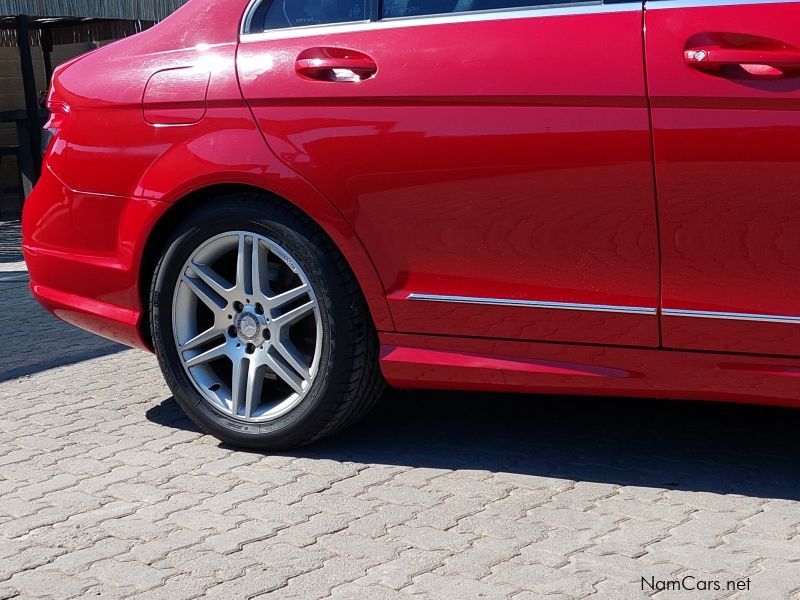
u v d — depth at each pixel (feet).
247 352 12.72
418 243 11.54
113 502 11.46
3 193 44.06
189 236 12.65
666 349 10.77
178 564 9.89
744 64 9.97
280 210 12.14
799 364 10.28
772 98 9.87
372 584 9.30
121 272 13.20
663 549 9.71
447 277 11.51
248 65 12.17
